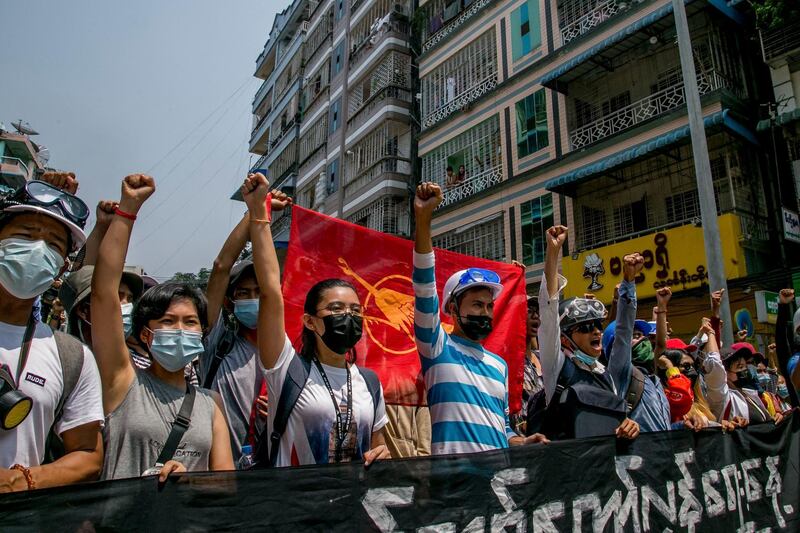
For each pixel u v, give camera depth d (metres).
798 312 5.02
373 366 3.81
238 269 3.26
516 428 4.40
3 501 1.65
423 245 3.04
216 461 2.35
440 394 2.94
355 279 3.88
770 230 11.77
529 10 16.14
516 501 2.66
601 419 3.18
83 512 1.75
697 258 11.24
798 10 11.18
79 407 2.06
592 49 13.37
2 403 1.80
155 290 2.50
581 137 14.32
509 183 15.83
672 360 4.97
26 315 2.06
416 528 2.36
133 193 2.37
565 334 3.58
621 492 3.04
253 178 2.74
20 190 2.10
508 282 4.45
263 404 3.14
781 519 3.80
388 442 4.40
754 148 12.06
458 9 18.61
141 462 2.20
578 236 14.03
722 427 3.72
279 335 2.59
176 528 1.89
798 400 4.64
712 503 3.44
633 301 3.59
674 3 9.32
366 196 20.05
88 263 3.01
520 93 15.99
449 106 18.31
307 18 27.95
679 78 12.80
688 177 12.30
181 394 2.43
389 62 20.16
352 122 21.92
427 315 2.99
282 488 2.11
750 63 12.67
